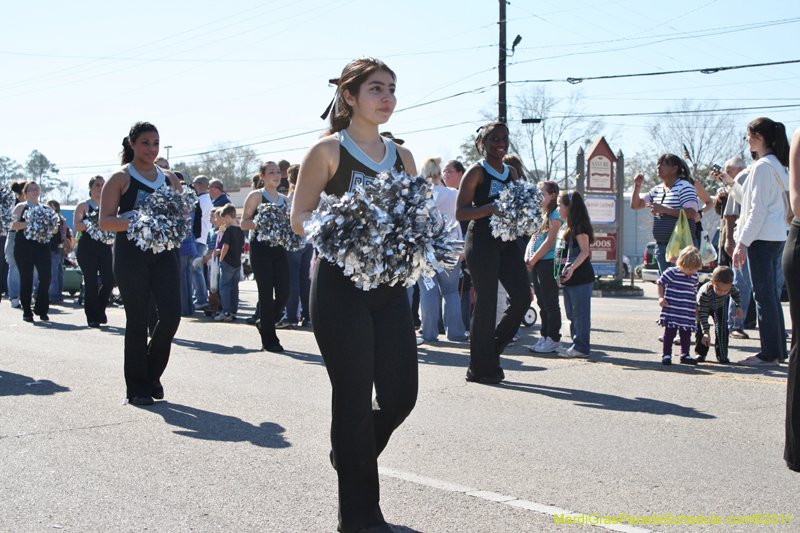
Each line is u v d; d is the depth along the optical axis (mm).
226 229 10398
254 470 3812
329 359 2904
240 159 72625
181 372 6512
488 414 4945
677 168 8328
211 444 4277
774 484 3553
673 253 7832
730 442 4258
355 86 3053
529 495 3426
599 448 4160
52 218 10078
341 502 2902
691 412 4945
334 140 3045
